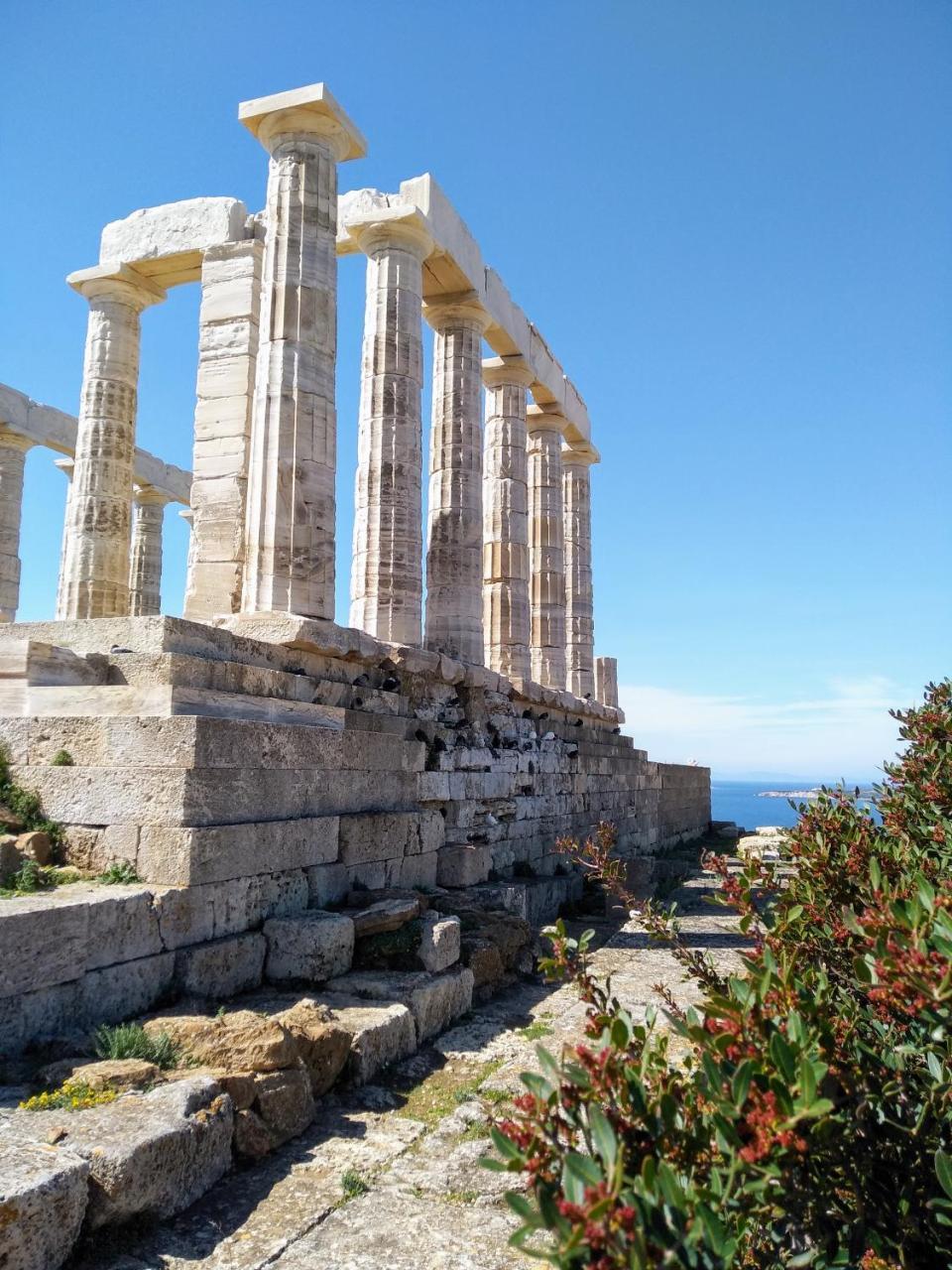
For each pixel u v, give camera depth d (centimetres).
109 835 751
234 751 795
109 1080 526
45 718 801
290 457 1170
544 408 2261
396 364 1459
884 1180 330
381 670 1276
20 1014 574
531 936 1127
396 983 795
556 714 2084
